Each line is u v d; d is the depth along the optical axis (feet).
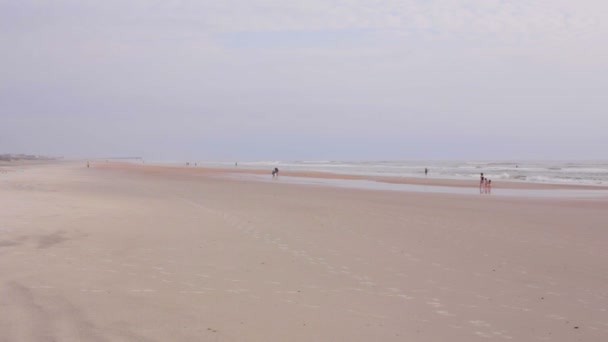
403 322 16.48
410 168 327.67
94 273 21.07
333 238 32.83
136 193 65.82
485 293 20.38
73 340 13.23
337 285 21.03
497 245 31.83
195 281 20.74
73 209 41.50
